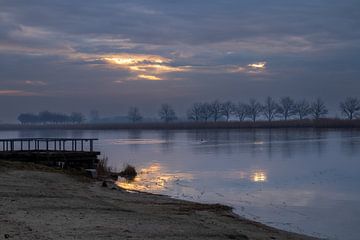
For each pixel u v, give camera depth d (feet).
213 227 55.52
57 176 101.30
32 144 307.17
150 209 67.00
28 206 58.59
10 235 41.04
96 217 53.67
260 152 223.92
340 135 408.05
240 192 98.89
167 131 642.22
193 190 100.99
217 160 181.68
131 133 591.37
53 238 40.98
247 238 51.80
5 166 105.70
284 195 95.30
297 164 164.76
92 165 128.26
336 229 65.16
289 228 64.34
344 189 104.63
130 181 115.14
